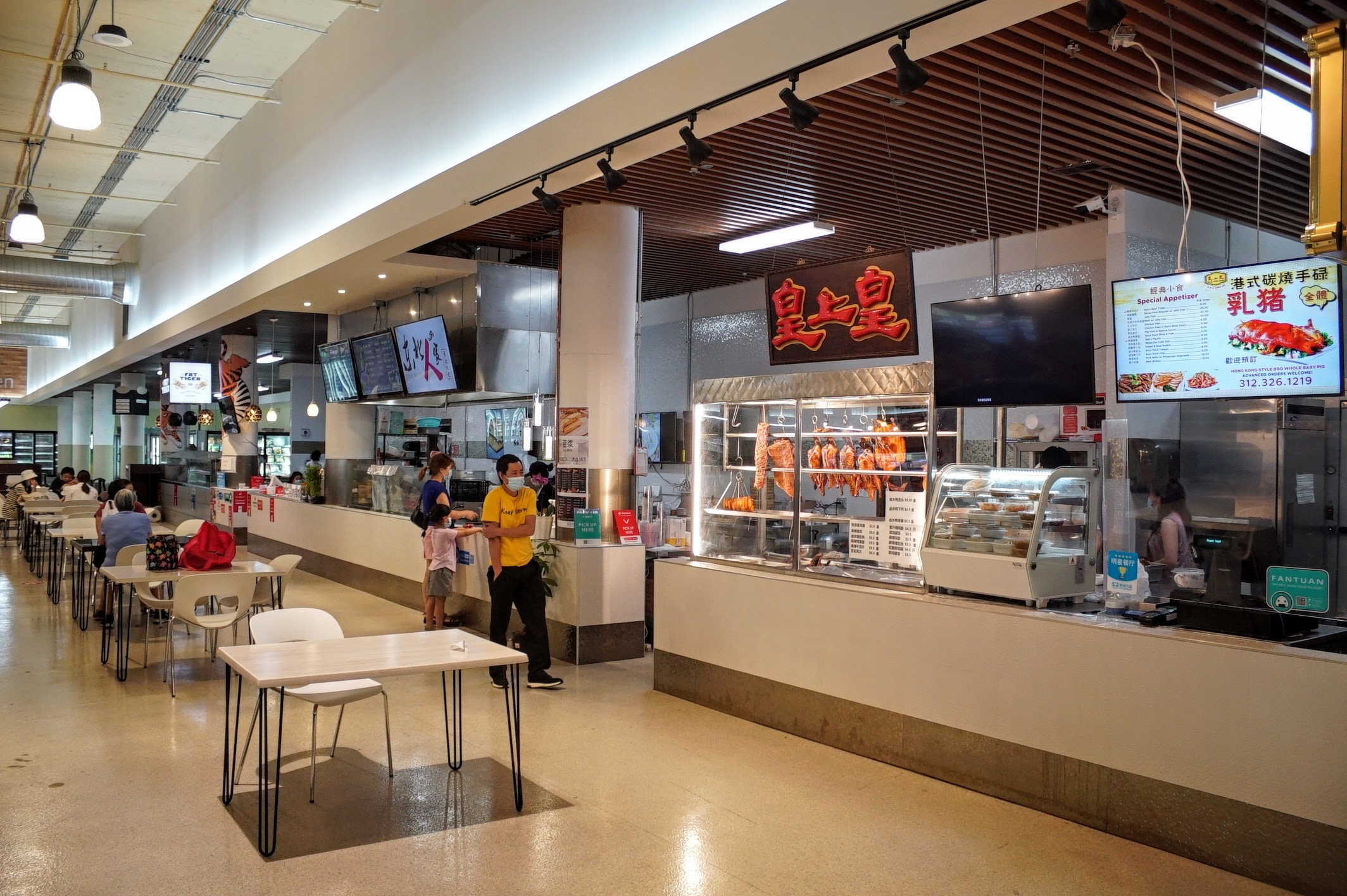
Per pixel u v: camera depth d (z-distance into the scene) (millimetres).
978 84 5176
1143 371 4477
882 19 3938
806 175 6750
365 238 8008
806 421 5695
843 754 5031
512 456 6383
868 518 5348
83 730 5324
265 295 10383
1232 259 7801
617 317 7410
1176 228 7164
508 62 6551
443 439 11945
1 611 9305
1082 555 4570
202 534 6922
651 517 8641
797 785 4543
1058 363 4562
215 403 20281
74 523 11055
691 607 6059
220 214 12445
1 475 27016
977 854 3768
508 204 6594
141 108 11133
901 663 4793
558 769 4730
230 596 6246
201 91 10688
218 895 3354
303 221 9742
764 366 10219
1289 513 5855
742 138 5973
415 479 9812
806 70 4262
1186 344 4328
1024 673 4270
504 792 4410
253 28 9258
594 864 3645
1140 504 6066
